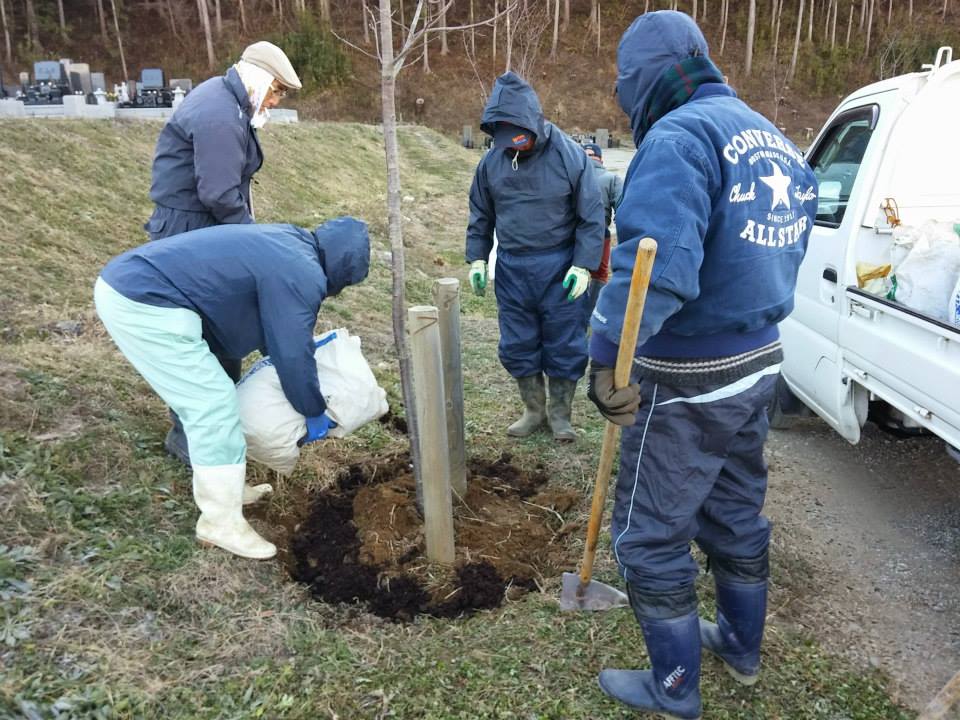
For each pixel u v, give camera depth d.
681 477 2.12
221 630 2.56
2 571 2.56
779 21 38.94
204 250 2.72
